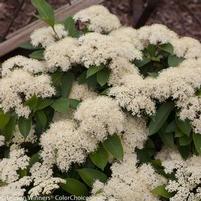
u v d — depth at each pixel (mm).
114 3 1966
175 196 1190
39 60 1378
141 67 1391
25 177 1207
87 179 1218
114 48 1285
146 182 1219
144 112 1274
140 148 1271
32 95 1264
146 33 1399
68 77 1324
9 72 1323
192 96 1258
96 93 1317
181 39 1412
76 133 1219
